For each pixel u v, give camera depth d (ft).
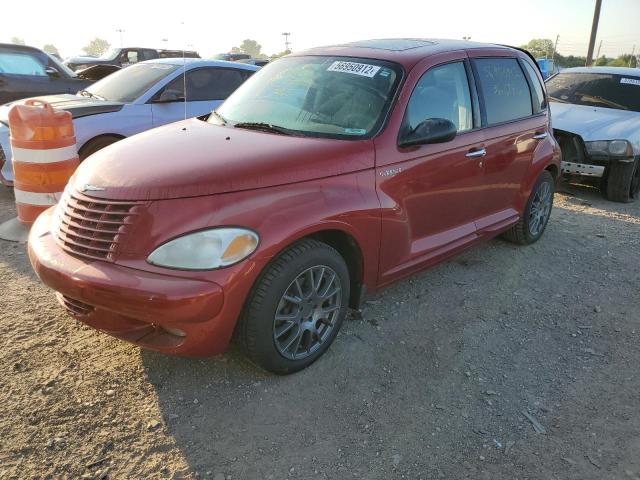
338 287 10.78
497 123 14.85
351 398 10.05
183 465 8.34
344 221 10.39
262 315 9.43
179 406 9.55
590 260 17.21
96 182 9.64
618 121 24.93
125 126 21.33
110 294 8.67
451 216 13.69
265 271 9.43
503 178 15.37
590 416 9.93
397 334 12.25
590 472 8.63
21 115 15.29
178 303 8.48
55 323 11.80
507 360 11.56
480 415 9.82
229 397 9.84
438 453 8.90
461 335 12.38
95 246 9.14
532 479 8.45
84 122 20.30
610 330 12.96
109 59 70.13
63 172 15.87
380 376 10.74
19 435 8.63
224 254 8.82
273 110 12.55
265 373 10.51
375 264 11.59
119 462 8.30
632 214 23.00
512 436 9.35
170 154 10.19
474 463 8.73
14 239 15.90
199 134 11.55
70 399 9.50
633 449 9.14
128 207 9.04
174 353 9.18
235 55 101.04
